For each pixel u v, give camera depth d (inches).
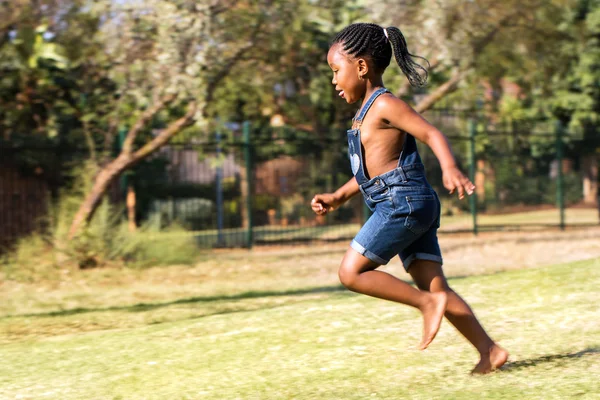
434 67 498.3
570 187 813.2
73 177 551.8
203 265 487.5
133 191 575.2
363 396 128.2
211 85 452.8
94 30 466.3
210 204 627.2
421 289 131.7
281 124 730.8
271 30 466.9
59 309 329.7
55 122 548.7
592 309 189.0
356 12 510.6
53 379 164.7
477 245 579.8
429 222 124.8
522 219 788.0
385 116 122.8
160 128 599.2
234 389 142.5
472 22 493.7
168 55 422.3
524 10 533.6
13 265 448.1
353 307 219.1
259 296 343.9
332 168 631.2
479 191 748.0
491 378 132.0
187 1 421.7
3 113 532.7
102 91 521.0
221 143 567.2
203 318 228.8
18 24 440.5
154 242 496.4
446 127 741.9
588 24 763.4
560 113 849.5
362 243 125.3
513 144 780.0
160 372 161.8
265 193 636.1
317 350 169.5
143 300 353.4
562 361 142.4
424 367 147.3
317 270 462.9
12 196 534.6
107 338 209.6
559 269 248.5
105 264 471.8
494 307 204.7
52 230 479.5
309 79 613.3
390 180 123.7
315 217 634.8
